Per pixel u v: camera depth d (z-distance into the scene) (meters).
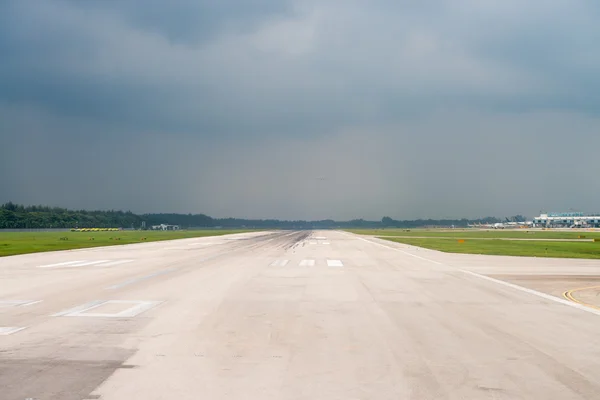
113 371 7.74
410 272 24.47
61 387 6.96
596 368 8.10
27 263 29.27
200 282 19.83
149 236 93.75
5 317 12.21
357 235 101.75
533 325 11.60
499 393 6.86
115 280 20.44
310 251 42.31
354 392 6.86
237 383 7.20
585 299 16.00
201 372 7.72
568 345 9.65
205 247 49.56
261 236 93.06
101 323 11.51
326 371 7.82
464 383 7.27
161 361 8.33
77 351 8.95
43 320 11.85
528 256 37.19
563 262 31.52
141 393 6.74
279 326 11.29
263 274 23.08
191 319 12.07
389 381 7.34
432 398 6.65
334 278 21.52
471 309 13.81
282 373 7.70
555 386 7.18
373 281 20.48
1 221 189.50
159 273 23.42
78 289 17.61
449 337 10.28
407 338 10.16
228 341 9.80
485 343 9.77
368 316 12.62
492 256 36.88
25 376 7.45
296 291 17.28
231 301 14.96
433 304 14.64
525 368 8.06
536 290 18.11
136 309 13.48
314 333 10.58
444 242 63.50
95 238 79.44
